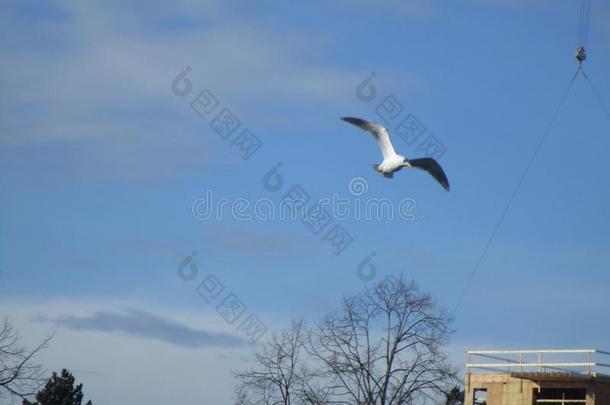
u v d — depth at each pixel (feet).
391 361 215.31
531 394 208.03
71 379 287.69
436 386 213.25
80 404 287.28
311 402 214.69
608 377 205.05
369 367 215.31
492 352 212.23
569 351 205.26
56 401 282.56
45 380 185.47
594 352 203.51
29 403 184.24
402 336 217.15
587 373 203.51
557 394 209.67
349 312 242.58
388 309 218.79
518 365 208.64
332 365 215.51
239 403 216.74
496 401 211.41
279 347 218.18
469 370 215.92
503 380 211.61
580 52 210.79
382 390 213.46
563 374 204.23
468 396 214.48
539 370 207.51
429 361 214.69
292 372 217.15
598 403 202.90
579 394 207.92
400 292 233.55
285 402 215.72
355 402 213.87
